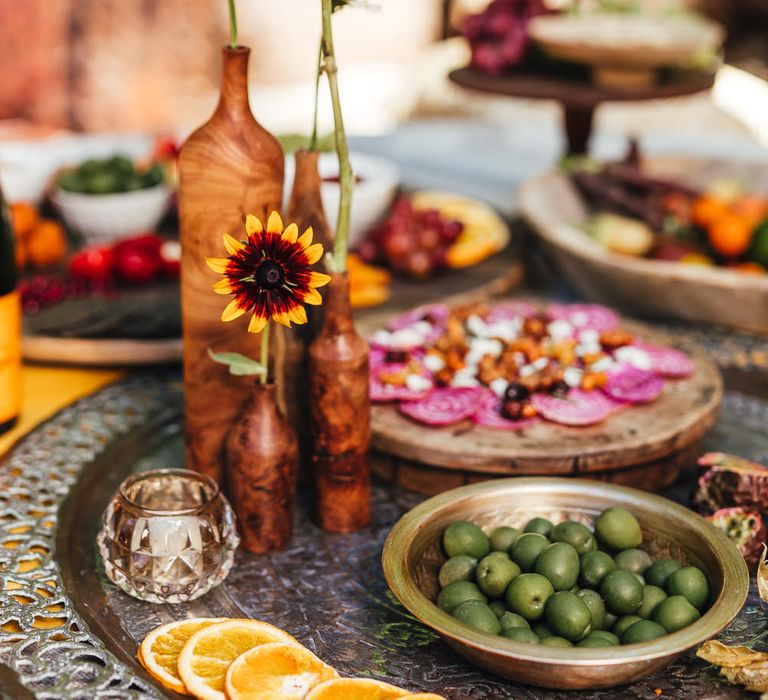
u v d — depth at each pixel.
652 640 0.69
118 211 1.50
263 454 0.87
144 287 1.39
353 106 4.45
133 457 1.04
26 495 0.97
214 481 0.86
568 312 1.21
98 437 1.07
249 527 0.90
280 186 0.87
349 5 0.82
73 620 0.79
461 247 1.52
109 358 1.23
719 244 1.50
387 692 0.69
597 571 0.79
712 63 1.72
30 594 0.82
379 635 0.81
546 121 2.79
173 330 1.25
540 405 1.00
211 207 0.85
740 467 0.93
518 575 0.79
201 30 5.23
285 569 0.89
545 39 1.56
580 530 0.82
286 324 0.79
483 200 1.86
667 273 1.29
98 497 0.97
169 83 5.21
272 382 0.88
